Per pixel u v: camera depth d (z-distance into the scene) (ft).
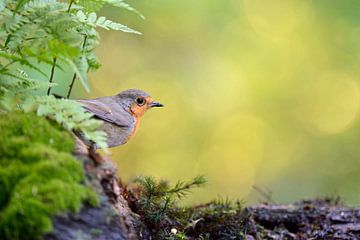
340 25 51.47
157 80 53.11
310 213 21.20
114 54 52.34
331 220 20.75
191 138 54.44
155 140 53.88
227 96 54.49
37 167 12.14
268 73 53.88
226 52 53.47
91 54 15.40
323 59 52.60
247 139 54.39
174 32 52.44
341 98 52.85
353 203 41.63
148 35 52.21
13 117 13.26
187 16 51.62
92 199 12.41
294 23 52.54
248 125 54.29
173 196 18.38
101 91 51.90
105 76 52.19
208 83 54.03
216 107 54.54
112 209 12.63
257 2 52.24
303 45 52.80
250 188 52.95
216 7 52.13
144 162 53.36
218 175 53.16
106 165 13.33
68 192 12.01
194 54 53.42
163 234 16.67
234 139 54.34
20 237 11.45
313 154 52.75
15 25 14.19
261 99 54.19
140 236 16.24
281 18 52.31
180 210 18.31
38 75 30.53
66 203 11.94
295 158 53.11
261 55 53.57
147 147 53.78
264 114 54.24
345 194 49.34
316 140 53.01
